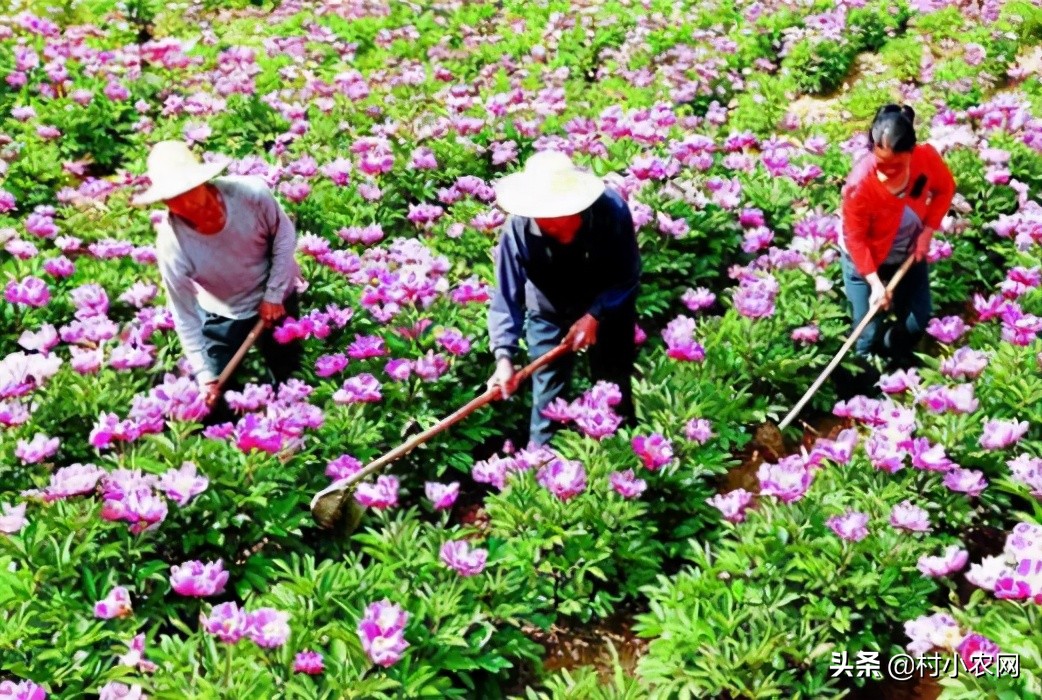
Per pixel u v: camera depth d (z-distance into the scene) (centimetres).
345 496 505
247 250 565
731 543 491
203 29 1261
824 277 699
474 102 1031
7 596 455
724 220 759
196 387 557
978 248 776
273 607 458
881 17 1273
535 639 493
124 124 979
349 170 812
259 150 925
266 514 508
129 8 1295
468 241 762
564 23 1262
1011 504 546
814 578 470
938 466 501
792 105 1130
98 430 502
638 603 509
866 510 504
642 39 1195
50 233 740
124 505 460
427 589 465
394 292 621
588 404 535
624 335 555
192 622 484
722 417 589
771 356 636
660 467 529
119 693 399
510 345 523
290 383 558
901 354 647
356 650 422
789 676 438
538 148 887
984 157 781
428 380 590
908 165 576
